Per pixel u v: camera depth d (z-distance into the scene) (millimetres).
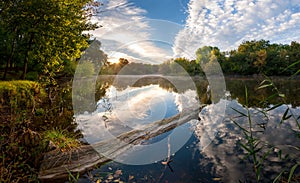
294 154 2832
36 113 4457
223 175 2365
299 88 12188
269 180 2227
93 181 2258
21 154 2354
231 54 31266
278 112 5648
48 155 2619
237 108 6266
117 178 2326
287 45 36312
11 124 2619
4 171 2016
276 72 26078
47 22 7488
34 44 8406
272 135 3740
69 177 2189
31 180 2152
